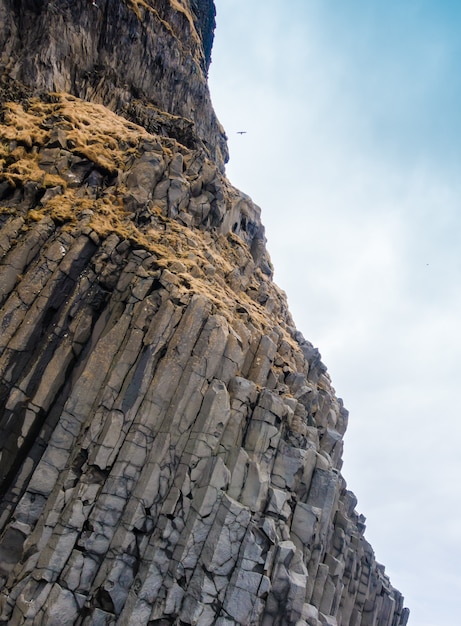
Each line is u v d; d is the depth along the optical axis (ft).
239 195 157.69
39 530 77.66
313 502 103.76
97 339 92.94
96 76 163.12
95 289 95.55
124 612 76.23
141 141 128.06
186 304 95.76
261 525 85.15
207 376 91.09
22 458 83.25
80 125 125.39
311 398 124.26
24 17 151.53
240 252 141.90
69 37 154.81
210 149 204.03
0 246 94.17
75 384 86.63
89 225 99.30
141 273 97.76
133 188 117.50
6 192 104.37
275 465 98.12
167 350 91.04
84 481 80.48
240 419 92.89
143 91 175.83
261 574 82.12
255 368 108.06
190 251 113.39
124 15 167.63
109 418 84.43
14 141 113.09
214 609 78.54
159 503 82.64
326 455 114.73
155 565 78.64
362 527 150.41
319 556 101.30
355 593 131.64
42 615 72.84
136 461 83.51
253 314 119.96
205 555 80.74
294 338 155.33
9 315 87.25
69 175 112.37
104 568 77.71
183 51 188.65
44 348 88.07
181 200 125.39
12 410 83.35
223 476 84.99
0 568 75.82
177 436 86.22
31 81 144.36
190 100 191.42
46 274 92.38
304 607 93.09
